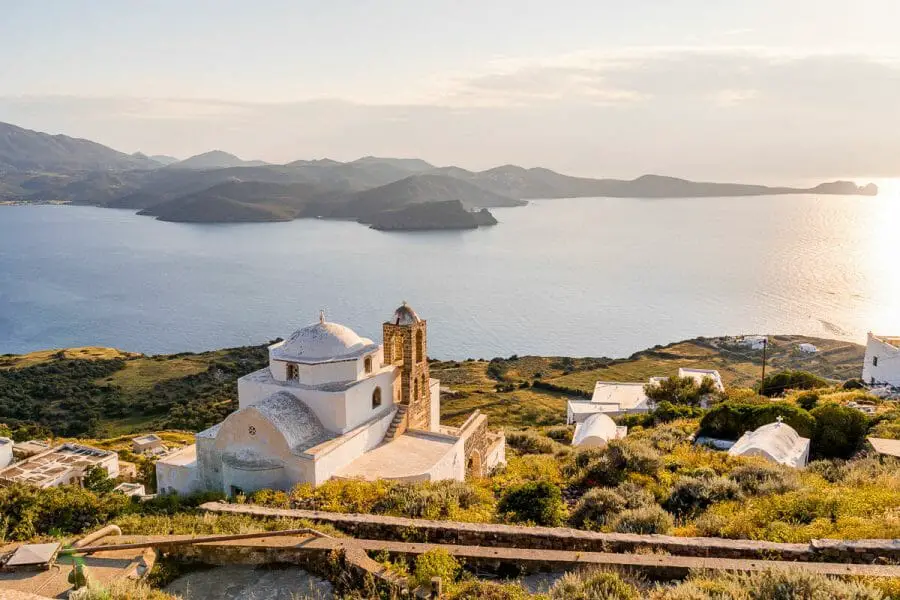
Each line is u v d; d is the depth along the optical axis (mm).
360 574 10656
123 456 66250
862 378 61406
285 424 24906
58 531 16453
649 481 20406
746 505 16328
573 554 11508
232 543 11523
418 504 17188
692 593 9273
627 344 163375
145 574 10727
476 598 9789
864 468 21281
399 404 30797
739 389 60969
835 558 11445
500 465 32031
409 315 31109
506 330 181500
